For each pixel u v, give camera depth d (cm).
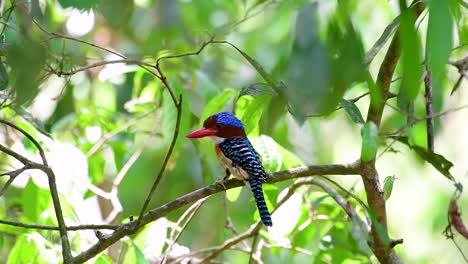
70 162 1030
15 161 1244
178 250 1131
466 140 1534
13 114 1042
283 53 829
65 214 1054
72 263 768
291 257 1316
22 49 568
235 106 1077
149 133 1274
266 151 955
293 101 466
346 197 1019
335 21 490
